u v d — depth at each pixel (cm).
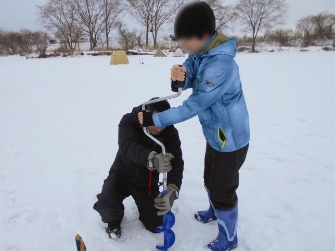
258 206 269
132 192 233
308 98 698
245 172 337
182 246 220
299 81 967
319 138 438
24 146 424
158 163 184
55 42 5031
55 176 331
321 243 223
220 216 209
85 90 891
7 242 226
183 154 392
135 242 225
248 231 235
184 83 181
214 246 215
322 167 347
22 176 331
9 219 253
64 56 3562
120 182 231
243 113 190
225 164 196
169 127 223
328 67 1429
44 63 2211
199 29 168
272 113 576
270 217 254
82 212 262
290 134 457
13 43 3966
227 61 172
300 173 332
